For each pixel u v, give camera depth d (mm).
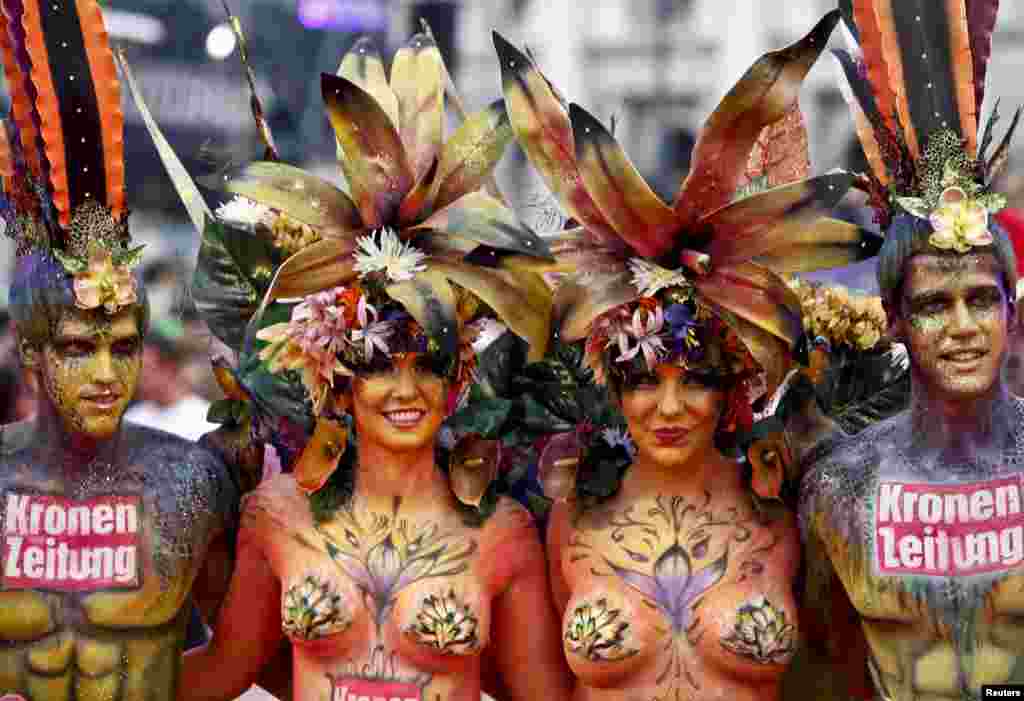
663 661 4285
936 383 3934
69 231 4125
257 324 4293
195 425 7273
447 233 4262
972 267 3859
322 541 4418
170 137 8852
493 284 4281
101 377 4137
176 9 9070
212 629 4777
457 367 4355
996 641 4008
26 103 4164
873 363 4695
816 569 4395
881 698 4148
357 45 4559
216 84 9008
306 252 4285
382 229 4281
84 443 4328
